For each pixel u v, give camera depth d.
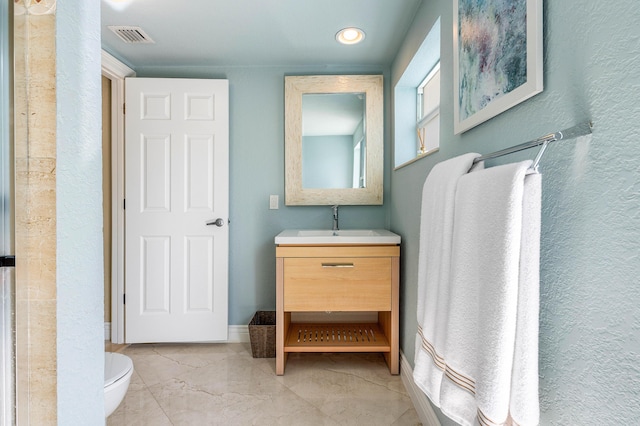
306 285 2.02
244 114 2.60
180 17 1.91
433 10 1.57
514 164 0.69
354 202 2.57
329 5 1.80
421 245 1.22
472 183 0.83
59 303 0.70
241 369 2.14
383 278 2.03
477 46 1.06
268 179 2.61
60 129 0.70
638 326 0.52
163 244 2.47
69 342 0.73
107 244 2.59
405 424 1.61
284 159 2.61
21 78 0.67
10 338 0.67
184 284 2.48
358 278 2.02
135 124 2.44
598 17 0.59
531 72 0.76
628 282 0.53
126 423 1.61
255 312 2.60
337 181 2.58
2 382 0.67
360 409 1.72
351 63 2.53
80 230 0.77
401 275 2.11
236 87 2.59
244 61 2.50
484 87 1.01
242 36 2.13
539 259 0.71
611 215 0.56
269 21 1.95
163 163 2.46
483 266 0.74
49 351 0.68
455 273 0.87
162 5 1.80
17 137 0.67
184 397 1.82
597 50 0.59
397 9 1.83
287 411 1.70
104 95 2.55
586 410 0.62
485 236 0.74
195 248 2.48
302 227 2.63
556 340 0.71
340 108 2.57
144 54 2.38
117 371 1.28
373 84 2.54
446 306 0.95
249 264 2.62
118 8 1.82
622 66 0.54
